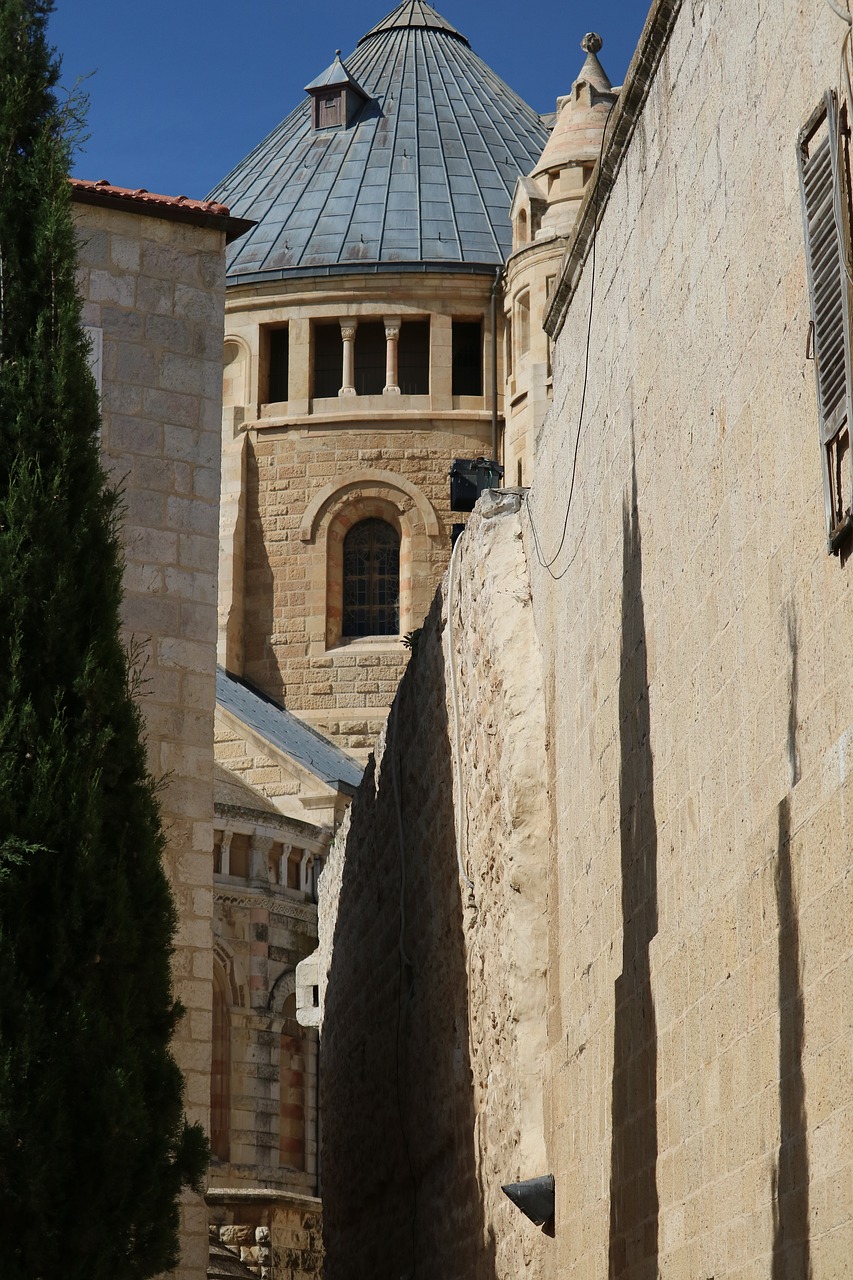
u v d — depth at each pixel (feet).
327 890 99.86
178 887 60.18
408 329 184.65
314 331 184.24
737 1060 32.60
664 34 39.93
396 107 203.31
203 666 62.49
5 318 45.19
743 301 33.73
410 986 71.97
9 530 43.11
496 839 55.36
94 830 41.27
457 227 187.42
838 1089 27.50
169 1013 42.98
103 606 43.98
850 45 27.99
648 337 41.50
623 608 43.52
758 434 32.65
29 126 47.44
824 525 29.01
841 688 28.17
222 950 143.54
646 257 41.86
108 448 62.39
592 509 47.50
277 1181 141.59
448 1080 62.59
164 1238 40.55
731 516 34.37
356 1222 83.61
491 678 56.65
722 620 34.91
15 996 39.45
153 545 62.49
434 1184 65.16
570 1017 48.03
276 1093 143.64
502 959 53.72
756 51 33.06
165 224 65.05
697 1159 35.09
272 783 159.33
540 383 168.35
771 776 31.60
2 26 47.60
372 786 84.28
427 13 220.02
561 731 50.75
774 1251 30.30
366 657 176.96
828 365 28.78
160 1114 41.83
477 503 61.11
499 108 207.41
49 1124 38.96
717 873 34.91
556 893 50.75
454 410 179.83
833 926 27.76
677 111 38.93
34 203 46.16
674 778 38.22
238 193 198.18
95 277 63.46
